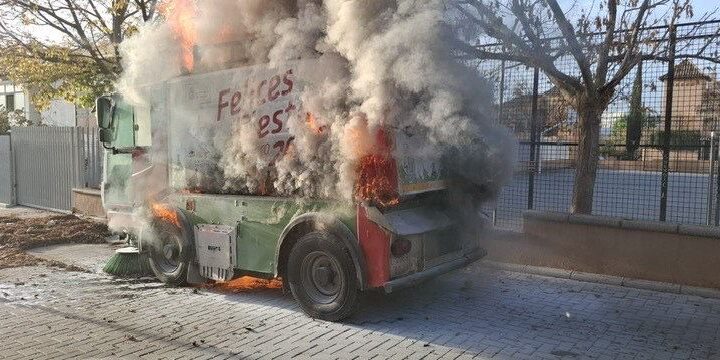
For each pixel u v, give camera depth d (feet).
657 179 25.79
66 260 28.73
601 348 16.74
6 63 36.60
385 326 18.60
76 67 36.96
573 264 24.17
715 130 23.76
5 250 30.27
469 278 24.21
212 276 21.85
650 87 24.67
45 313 20.26
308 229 19.25
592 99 24.45
